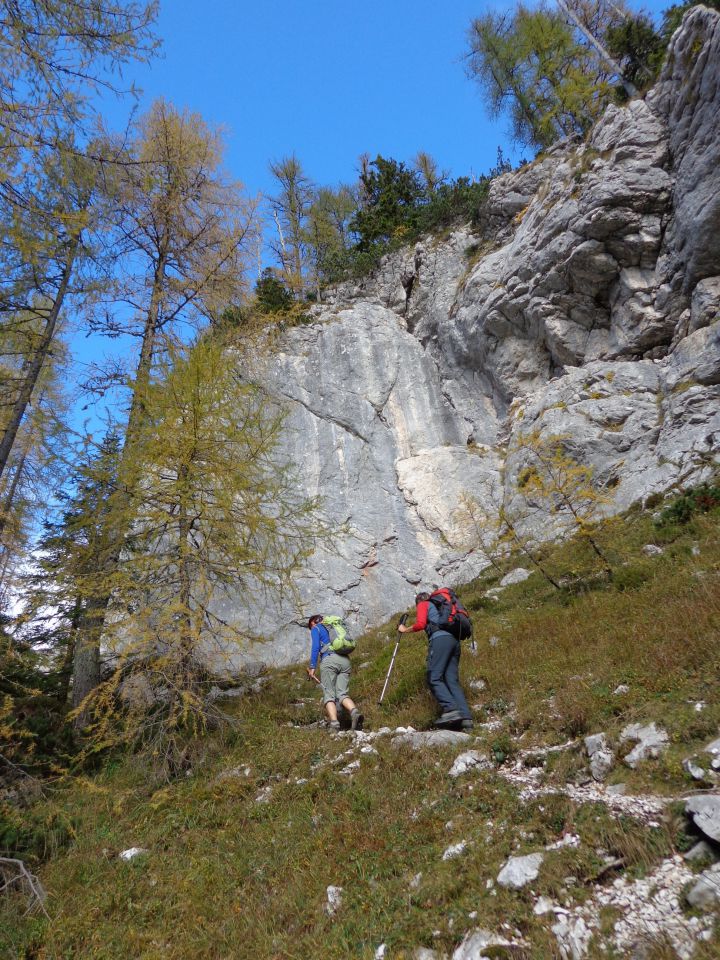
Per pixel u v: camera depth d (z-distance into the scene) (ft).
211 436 24.88
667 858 11.30
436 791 16.42
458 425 60.95
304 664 38.24
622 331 49.26
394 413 61.62
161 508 25.31
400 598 50.55
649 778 13.73
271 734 24.35
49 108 19.20
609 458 43.75
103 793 21.08
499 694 22.15
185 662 23.84
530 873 11.75
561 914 10.80
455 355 62.59
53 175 20.66
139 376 25.98
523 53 77.20
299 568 27.61
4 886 16.14
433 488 55.16
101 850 18.04
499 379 57.52
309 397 60.64
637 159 48.29
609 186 48.11
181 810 19.44
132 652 22.65
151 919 14.85
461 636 22.27
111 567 25.13
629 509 38.50
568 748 16.25
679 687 16.70
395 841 14.74
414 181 89.10
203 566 24.64
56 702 27.96
